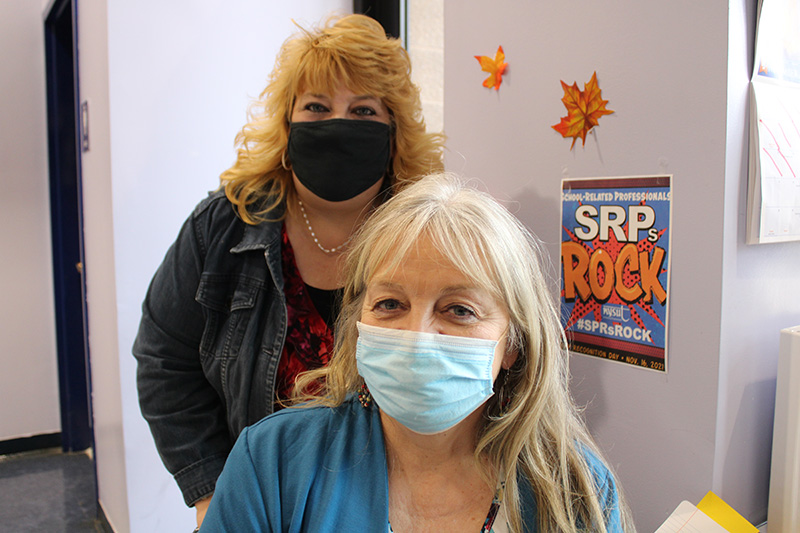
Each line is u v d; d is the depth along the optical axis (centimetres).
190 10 204
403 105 133
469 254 72
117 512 222
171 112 205
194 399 134
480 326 75
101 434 240
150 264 205
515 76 128
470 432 85
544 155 122
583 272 116
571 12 114
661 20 99
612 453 113
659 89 100
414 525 79
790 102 100
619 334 110
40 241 328
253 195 134
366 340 76
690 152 97
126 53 195
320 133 124
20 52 315
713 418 96
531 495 84
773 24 95
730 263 95
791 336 97
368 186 130
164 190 205
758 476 104
